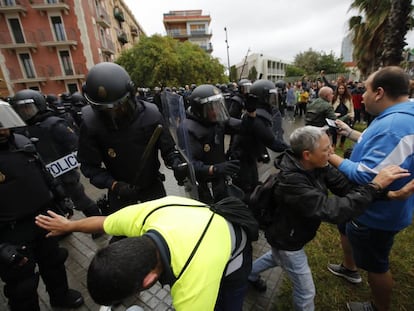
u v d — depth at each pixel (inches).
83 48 692.7
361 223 57.8
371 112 58.1
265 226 63.2
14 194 57.1
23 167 59.1
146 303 77.6
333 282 82.1
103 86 53.2
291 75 1860.2
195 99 77.5
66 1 657.0
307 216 51.2
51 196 66.7
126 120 60.5
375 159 50.7
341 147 228.5
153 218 38.8
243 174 100.4
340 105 218.1
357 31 396.8
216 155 84.1
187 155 75.3
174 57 804.0
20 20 645.3
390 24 231.0
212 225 38.7
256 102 90.6
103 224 44.9
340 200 48.6
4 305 82.7
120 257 28.5
